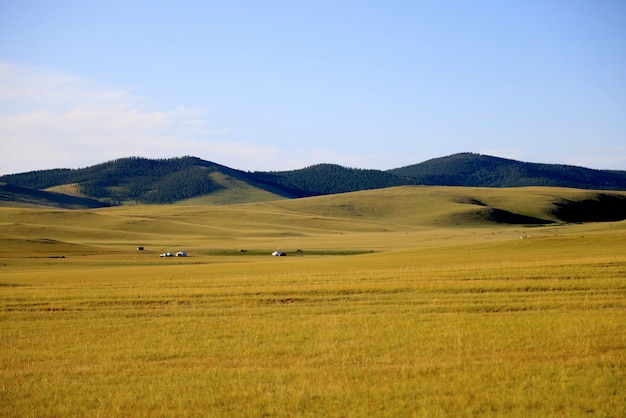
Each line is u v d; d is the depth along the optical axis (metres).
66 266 77.75
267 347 22.41
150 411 15.95
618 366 18.56
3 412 16.12
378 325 25.47
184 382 18.27
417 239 148.00
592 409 15.25
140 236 167.12
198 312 30.09
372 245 128.88
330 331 24.58
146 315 29.88
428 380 17.83
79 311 31.27
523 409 15.26
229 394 16.95
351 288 34.56
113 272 59.09
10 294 36.88
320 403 16.23
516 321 25.12
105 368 20.23
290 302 32.41
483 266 44.19
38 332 26.09
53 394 17.50
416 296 32.19
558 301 29.28
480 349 21.14
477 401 15.94
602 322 24.36
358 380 17.94
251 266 62.44
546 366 18.69
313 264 61.62
